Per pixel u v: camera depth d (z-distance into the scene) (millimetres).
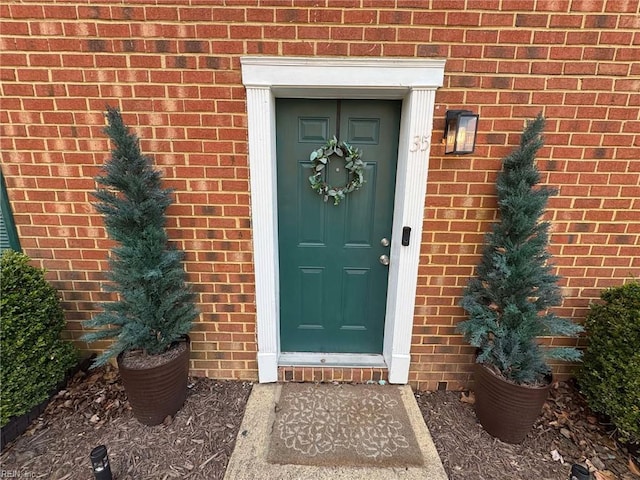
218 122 2160
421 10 1975
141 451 2021
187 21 2006
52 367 2225
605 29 1986
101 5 1990
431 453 2033
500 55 2031
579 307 2424
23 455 1983
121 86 2107
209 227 2336
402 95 2172
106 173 2158
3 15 2010
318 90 2125
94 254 2404
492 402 2113
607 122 2121
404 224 2279
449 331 2480
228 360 2582
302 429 2176
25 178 2258
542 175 2223
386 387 2553
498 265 2025
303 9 1979
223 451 2037
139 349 2248
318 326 2732
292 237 2553
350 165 2338
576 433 2205
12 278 2062
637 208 2246
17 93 2121
